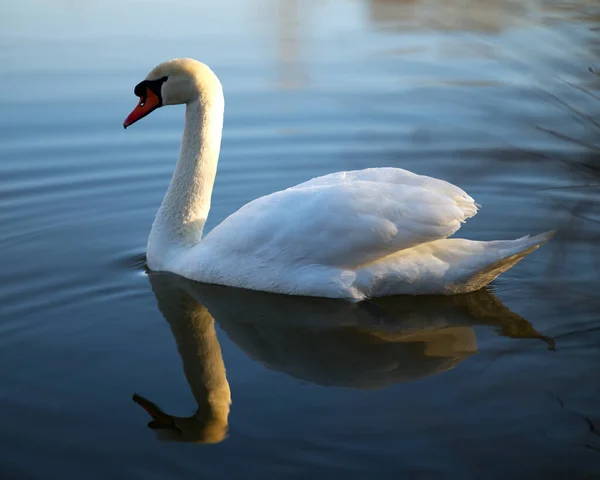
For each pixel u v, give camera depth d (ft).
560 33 24.59
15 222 35.73
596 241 25.17
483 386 22.31
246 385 22.91
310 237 28.17
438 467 18.83
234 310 27.96
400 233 27.25
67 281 30.12
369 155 41.45
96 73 52.47
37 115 46.88
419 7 31.71
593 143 23.03
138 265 31.89
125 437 20.51
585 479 18.29
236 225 29.60
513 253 26.81
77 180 40.11
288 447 19.77
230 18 67.41
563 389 22.02
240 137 44.70
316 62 55.16
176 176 31.78
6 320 26.94
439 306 27.73
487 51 30.96
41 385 22.97
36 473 19.12
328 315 27.55
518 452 19.30
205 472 18.99
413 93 46.24
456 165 29.63
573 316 26.68
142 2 73.82
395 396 22.00
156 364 24.26
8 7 71.77
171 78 31.40
